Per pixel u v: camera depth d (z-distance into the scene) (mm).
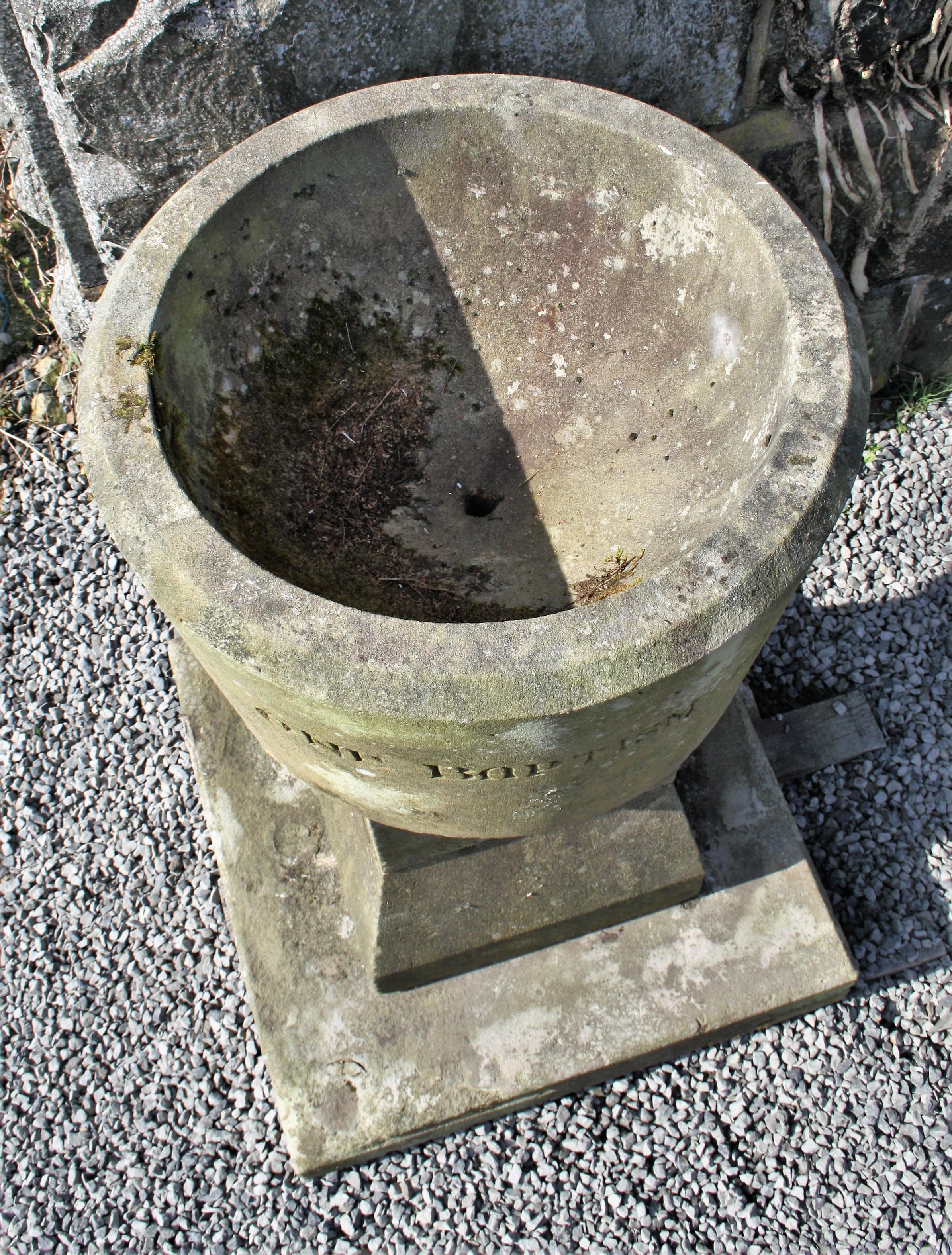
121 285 1770
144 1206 2301
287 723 1586
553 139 2027
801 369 1624
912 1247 2195
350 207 2080
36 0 2111
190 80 2250
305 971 2312
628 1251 2211
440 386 2219
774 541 1479
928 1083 2363
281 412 2041
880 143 2699
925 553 3041
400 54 2309
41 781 2812
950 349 3295
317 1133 2184
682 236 1994
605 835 2225
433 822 1795
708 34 2451
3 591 3090
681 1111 2352
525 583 2059
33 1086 2439
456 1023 2275
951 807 2689
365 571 2025
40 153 2549
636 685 1407
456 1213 2262
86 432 1618
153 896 2646
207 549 1494
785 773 2723
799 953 2346
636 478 2074
